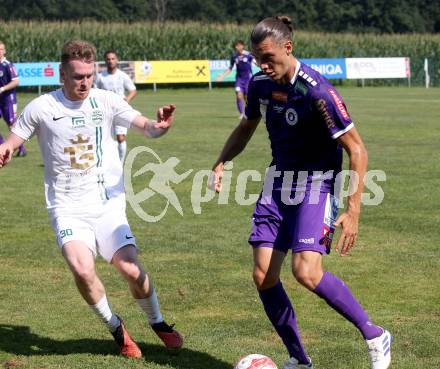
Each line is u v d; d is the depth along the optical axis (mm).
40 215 20812
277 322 9977
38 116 10641
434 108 55750
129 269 10531
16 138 10680
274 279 9898
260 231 9992
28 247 17297
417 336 11438
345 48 100625
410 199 21859
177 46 92000
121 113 10883
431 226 18656
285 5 170500
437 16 176875
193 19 169375
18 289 14156
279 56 9477
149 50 91062
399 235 17875
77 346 11273
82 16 161000
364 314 9703
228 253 16609
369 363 10414
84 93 10594
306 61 88625
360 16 172250
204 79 86438
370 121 45250
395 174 25953
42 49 85875
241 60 47562
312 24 169750
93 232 10734
